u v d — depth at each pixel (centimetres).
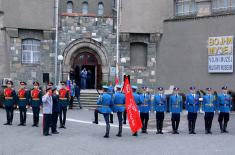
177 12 3231
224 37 2962
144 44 3309
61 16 3247
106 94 1716
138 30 3250
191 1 3169
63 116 2003
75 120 2302
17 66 3158
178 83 3173
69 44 3256
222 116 1944
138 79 3272
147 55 3278
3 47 3139
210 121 1912
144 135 1809
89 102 3036
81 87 3366
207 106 1906
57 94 1812
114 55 3288
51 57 3234
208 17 3044
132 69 3269
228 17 2958
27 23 3169
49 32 3216
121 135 1766
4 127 1973
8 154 1301
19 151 1352
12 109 2072
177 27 3183
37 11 3195
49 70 3228
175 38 3191
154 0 3262
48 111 1730
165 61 3234
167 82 3225
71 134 1775
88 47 3291
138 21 3256
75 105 3023
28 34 3194
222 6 3027
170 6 3231
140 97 1903
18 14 3152
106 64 3284
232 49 2928
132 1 3256
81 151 1365
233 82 2928
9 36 3139
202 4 3089
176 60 3186
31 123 2152
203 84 3061
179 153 1351
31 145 1473
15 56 3155
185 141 1628
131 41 3278
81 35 3272
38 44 3234
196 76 3092
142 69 3275
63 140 1600
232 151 1395
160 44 3262
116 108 1745
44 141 1570
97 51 3297
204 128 2102
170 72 3209
